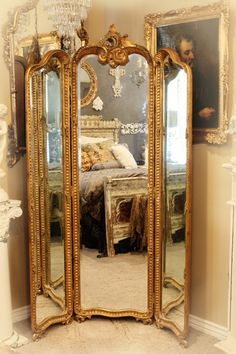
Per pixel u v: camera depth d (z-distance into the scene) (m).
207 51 2.53
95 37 3.07
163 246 2.75
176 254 2.67
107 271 2.89
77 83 2.73
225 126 2.50
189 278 2.59
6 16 2.60
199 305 2.76
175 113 2.59
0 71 2.61
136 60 2.69
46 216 2.77
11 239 2.81
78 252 2.86
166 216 2.71
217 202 2.60
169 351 2.55
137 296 2.86
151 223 2.77
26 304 2.91
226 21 2.44
